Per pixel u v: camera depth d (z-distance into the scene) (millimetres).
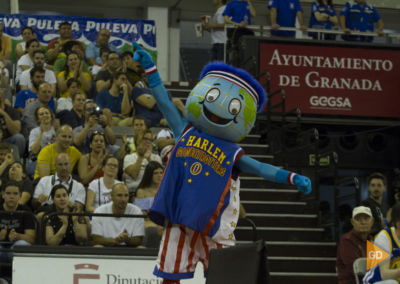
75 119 13711
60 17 18047
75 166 12086
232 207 5230
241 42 15805
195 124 5336
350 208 17844
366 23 17500
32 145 12594
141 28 18578
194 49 23312
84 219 9711
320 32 16500
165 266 5129
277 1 16500
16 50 16984
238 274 4066
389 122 16531
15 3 19312
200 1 21891
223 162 5172
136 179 11906
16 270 8680
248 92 5371
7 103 13805
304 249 12469
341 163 17891
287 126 14258
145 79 16281
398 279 6281
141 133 12703
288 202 13344
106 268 8891
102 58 16531
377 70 16531
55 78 15414
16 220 9516
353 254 10266
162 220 5246
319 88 16172
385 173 18219
